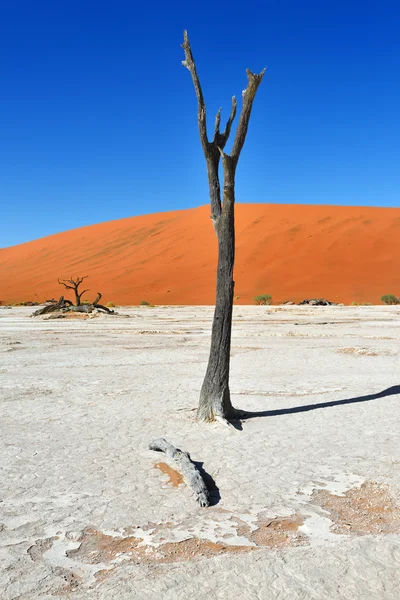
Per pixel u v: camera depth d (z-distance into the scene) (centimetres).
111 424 903
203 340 2383
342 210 10762
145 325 3319
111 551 461
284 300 7056
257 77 882
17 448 765
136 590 402
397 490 589
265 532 492
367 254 8631
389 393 1148
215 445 774
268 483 615
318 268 8269
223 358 919
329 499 568
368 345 2098
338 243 9081
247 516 527
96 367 1578
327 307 5381
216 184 924
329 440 794
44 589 405
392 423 889
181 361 1700
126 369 1535
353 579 414
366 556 448
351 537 482
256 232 10288
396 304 6134
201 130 902
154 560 445
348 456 714
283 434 830
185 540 478
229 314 920
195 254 10288
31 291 9962
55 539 483
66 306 4466
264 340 2342
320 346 2097
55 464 692
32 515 534
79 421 926
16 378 1382
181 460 650
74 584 411
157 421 921
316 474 644
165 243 11462
